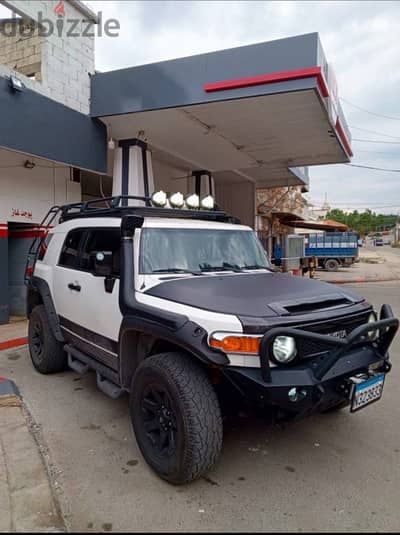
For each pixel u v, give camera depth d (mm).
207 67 8594
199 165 14898
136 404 3227
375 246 99562
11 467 3061
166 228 3938
